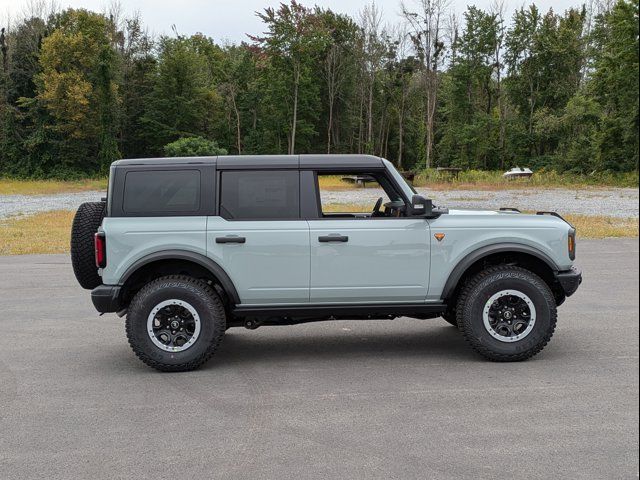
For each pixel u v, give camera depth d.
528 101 69.88
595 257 12.08
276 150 77.88
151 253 5.53
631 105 40.50
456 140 75.69
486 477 3.41
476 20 73.12
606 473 3.44
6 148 70.69
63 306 8.53
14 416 4.49
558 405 4.53
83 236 5.81
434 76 70.81
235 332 7.18
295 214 5.69
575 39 67.19
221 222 5.59
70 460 3.73
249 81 80.38
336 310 5.70
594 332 6.72
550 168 60.00
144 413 4.52
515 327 5.68
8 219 21.88
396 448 3.82
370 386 5.07
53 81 67.31
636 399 4.63
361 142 85.25
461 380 5.18
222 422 4.32
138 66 77.38
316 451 3.80
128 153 77.62
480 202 27.25
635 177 42.91
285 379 5.31
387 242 5.66
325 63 81.38
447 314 6.81
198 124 77.12
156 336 5.52
